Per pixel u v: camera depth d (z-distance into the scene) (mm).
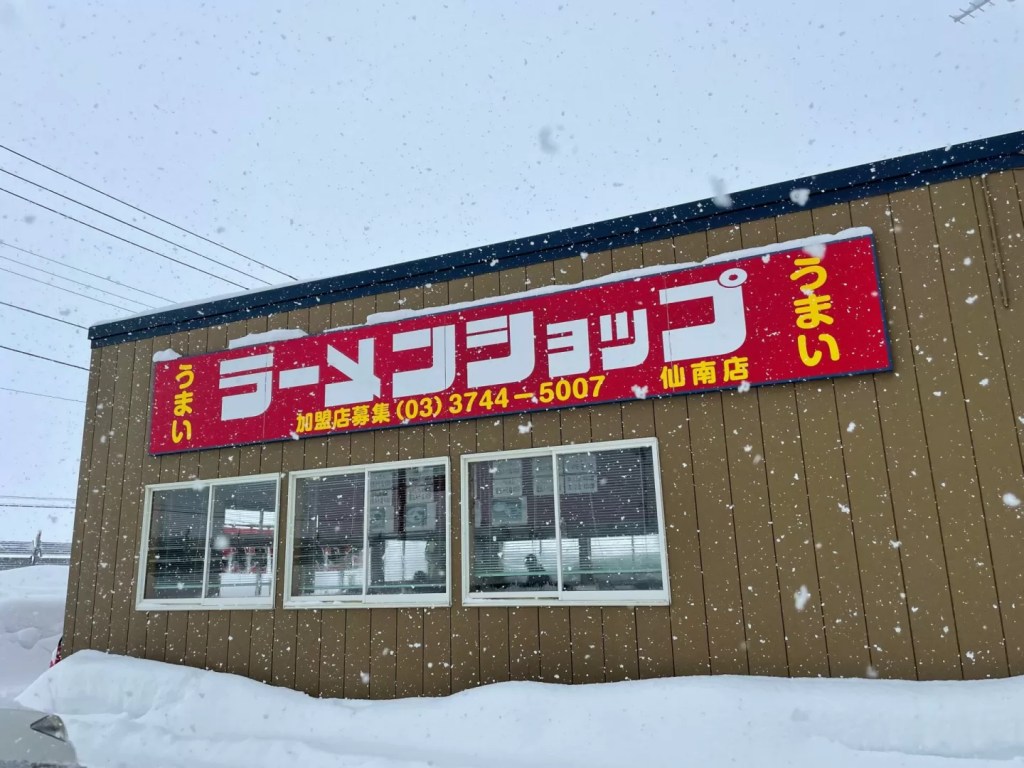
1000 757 4516
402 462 7613
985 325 5789
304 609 7637
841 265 6215
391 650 7164
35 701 7785
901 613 5602
